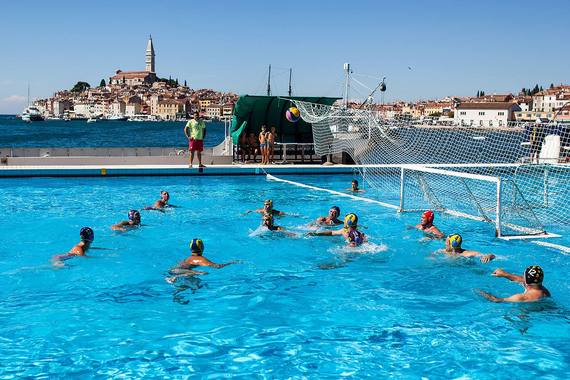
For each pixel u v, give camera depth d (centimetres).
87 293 759
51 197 1588
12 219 1262
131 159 2195
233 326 644
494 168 1984
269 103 2409
